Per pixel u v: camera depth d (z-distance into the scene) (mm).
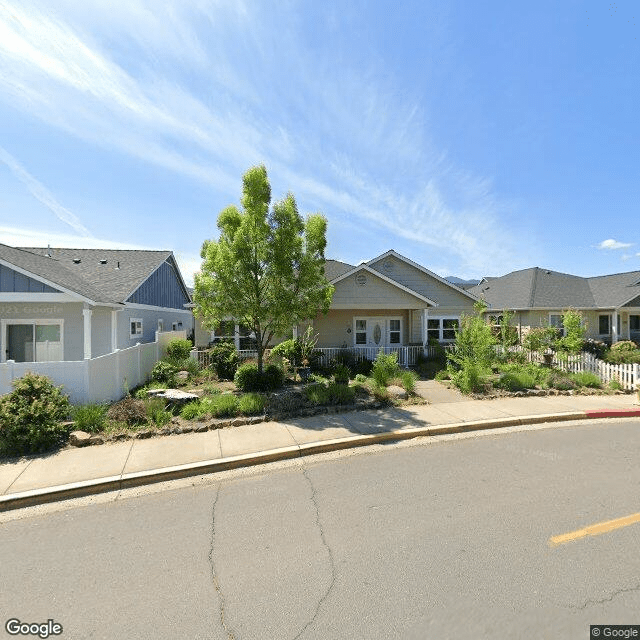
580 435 7387
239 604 2928
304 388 10570
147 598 3016
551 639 2537
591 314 25016
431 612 2797
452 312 19953
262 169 10250
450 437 7273
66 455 6078
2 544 3848
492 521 4090
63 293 11938
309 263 10258
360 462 5973
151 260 21750
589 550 3535
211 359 13320
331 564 3393
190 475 5566
